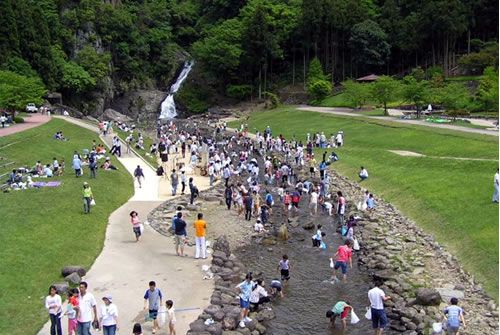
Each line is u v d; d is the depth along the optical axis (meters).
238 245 32.59
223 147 72.56
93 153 51.38
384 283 25.61
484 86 79.25
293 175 50.38
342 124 76.50
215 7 149.88
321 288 25.86
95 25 125.88
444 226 31.53
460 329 20.47
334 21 121.00
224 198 43.06
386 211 37.56
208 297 23.19
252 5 134.38
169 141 68.06
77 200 37.31
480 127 60.31
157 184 47.69
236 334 20.02
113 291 23.62
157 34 139.50
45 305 20.11
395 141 58.34
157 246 30.22
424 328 20.67
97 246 29.64
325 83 113.12
